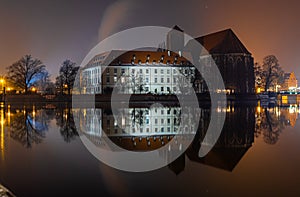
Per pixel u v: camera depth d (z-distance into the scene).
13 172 13.00
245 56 121.00
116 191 10.56
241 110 51.97
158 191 10.60
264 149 17.47
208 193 10.30
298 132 24.47
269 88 120.75
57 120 36.53
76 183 11.48
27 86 115.12
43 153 16.95
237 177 11.98
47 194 10.34
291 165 13.67
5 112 50.94
